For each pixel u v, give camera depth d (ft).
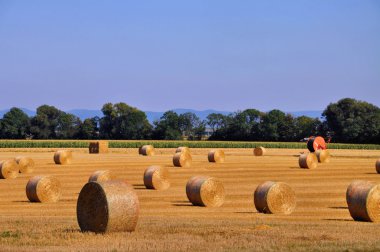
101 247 66.44
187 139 586.04
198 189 129.39
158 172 166.20
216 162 266.36
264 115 556.51
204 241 70.18
